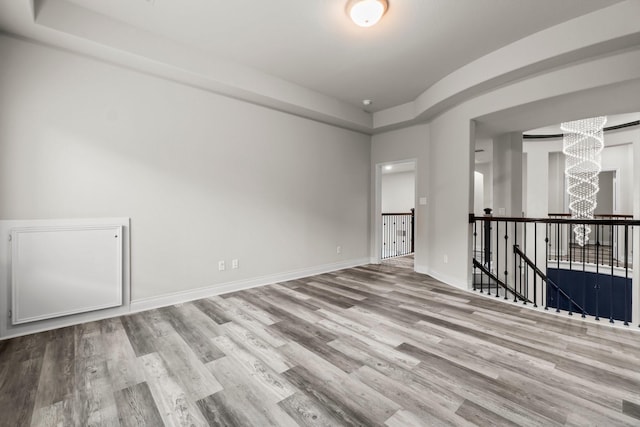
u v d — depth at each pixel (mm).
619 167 7391
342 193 5133
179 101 3305
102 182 2842
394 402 1619
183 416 1519
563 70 2920
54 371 1924
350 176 5266
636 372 1894
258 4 2439
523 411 1538
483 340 2357
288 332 2512
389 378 1843
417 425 1446
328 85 4035
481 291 3840
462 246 3922
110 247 2840
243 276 3855
